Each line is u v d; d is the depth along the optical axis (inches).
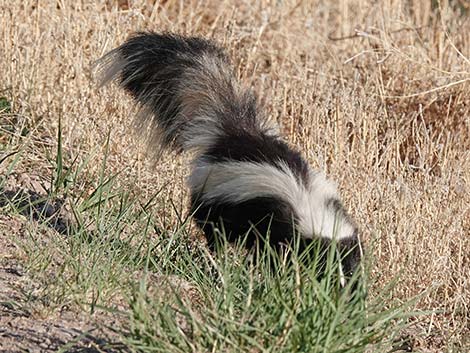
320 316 533.6
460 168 912.3
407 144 1037.8
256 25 1291.8
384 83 1165.1
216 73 854.5
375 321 577.3
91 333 565.3
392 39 1228.5
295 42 1264.8
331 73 1195.9
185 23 1280.8
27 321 572.1
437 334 745.6
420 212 845.2
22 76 1019.9
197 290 665.6
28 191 827.4
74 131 959.0
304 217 732.0
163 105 869.8
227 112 826.8
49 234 722.8
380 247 802.2
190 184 817.5
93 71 994.7
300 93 1083.9
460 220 850.8
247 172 764.0
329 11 1379.2
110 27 1119.6
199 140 820.0
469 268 829.2
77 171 850.1
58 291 613.3
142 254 712.4
